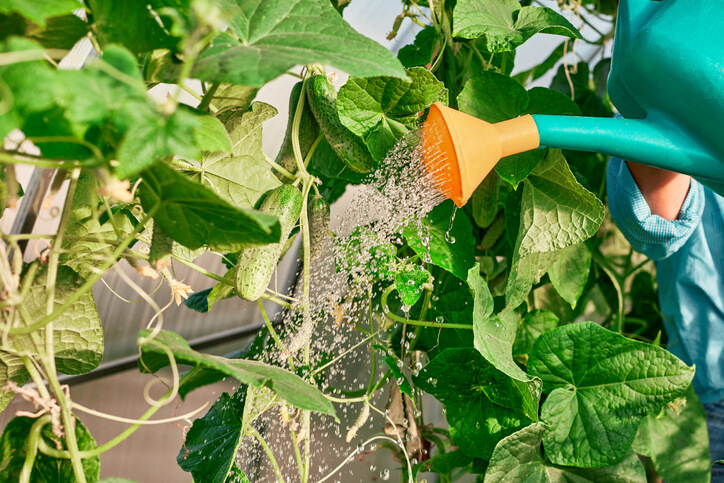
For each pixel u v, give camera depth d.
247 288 0.70
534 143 0.75
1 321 0.56
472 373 0.99
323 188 1.18
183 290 0.81
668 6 0.74
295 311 0.97
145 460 1.33
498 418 1.02
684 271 1.33
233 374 0.54
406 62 1.21
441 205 0.98
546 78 1.59
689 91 0.72
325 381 1.10
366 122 0.82
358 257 0.95
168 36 0.52
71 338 0.72
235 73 0.47
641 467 1.00
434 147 0.73
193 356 0.54
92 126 0.48
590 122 0.75
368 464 1.39
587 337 0.96
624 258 1.53
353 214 0.95
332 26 0.57
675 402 1.21
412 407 1.17
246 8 0.57
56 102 0.43
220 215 0.52
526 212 0.98
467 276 0.92
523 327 1.21
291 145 0.92
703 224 1.33
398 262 0.95
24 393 0.57
